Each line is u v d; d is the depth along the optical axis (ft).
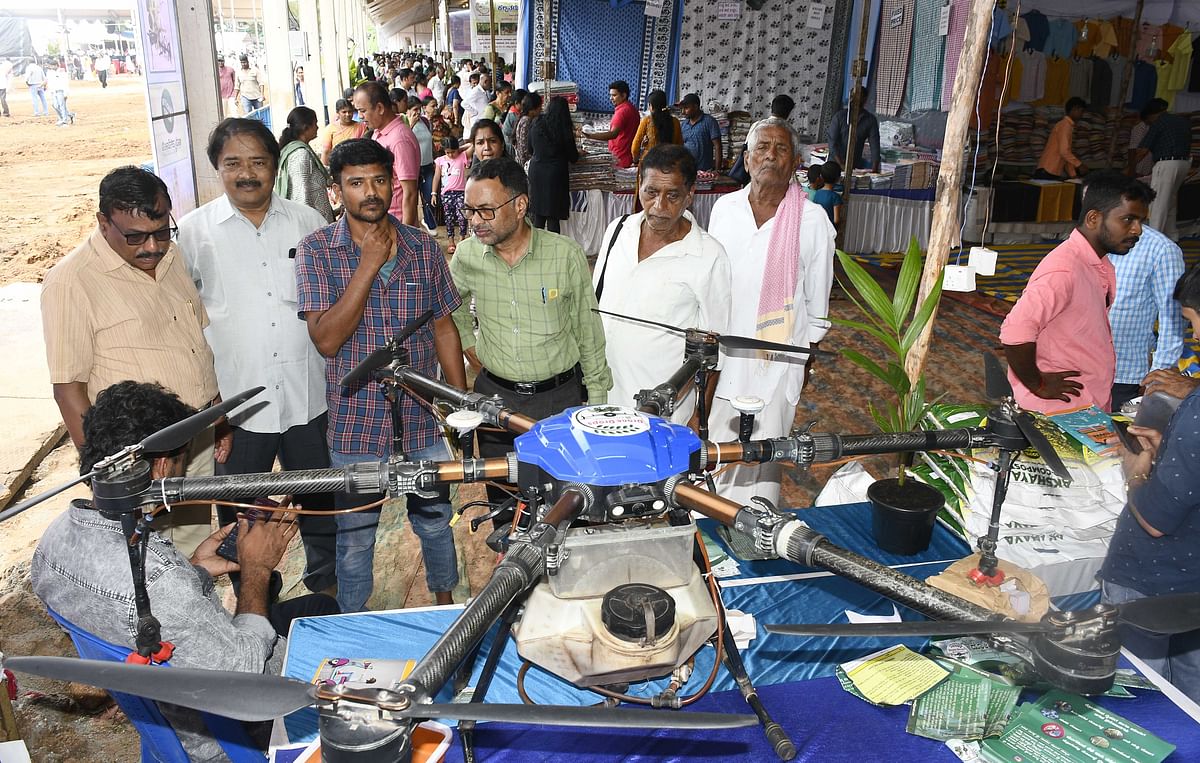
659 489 4.76
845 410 18.13
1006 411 5.69
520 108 32.91
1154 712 5.79
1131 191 9.70
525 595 5.17
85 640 6.22
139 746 9.12
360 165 8.10
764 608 7.06
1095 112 36.37
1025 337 10.18
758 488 11.68
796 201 10.82
